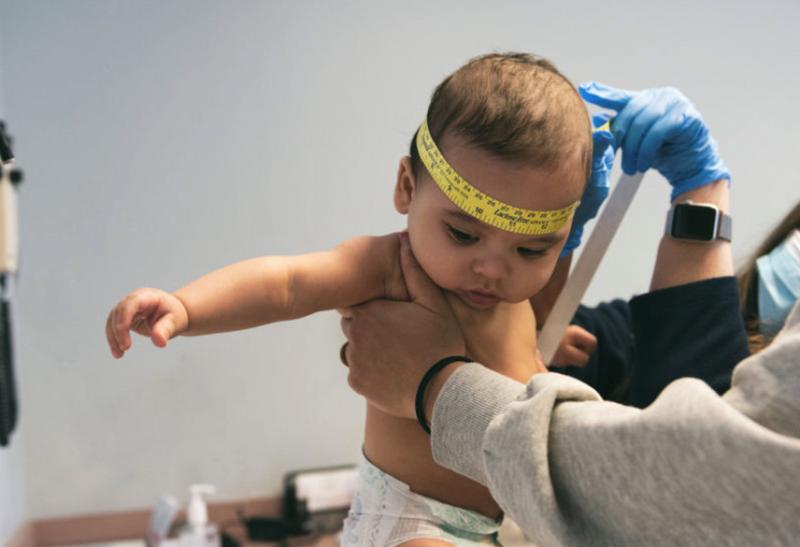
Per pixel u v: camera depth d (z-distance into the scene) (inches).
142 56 77.7
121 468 81.7
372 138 82.4
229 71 79.4
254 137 80.4
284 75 80.3
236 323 30.2
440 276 32.1
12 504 75.3
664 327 39.1
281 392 83.7
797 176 87.1
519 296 32.6
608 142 37.8
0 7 74.7
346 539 35.1
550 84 31.9
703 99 85.6
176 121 79.0
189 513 75.0
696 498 18.1
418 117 82.8
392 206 83.4
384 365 30.5
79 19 76.4
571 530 20.6
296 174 81.5
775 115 86.7
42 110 76.5
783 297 39.6
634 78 84.7
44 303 78.5
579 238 39.6
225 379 82.6
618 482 19.7
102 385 80.4
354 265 33.2
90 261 78.9
